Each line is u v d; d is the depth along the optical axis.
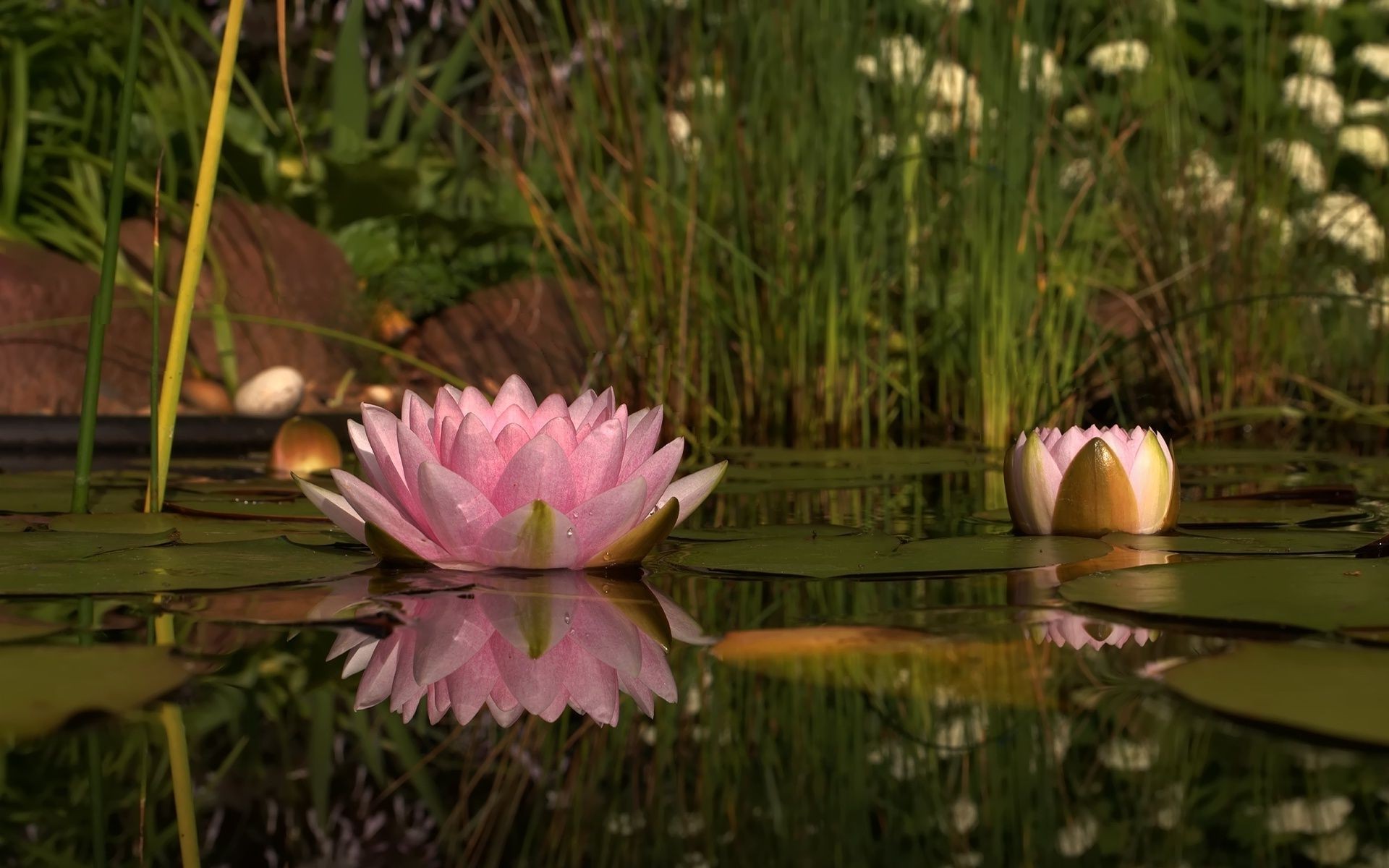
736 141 3.48
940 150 3.73
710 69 3.47
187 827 0.60
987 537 1.50
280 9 1.45
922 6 3.50
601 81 3.47
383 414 1.30
